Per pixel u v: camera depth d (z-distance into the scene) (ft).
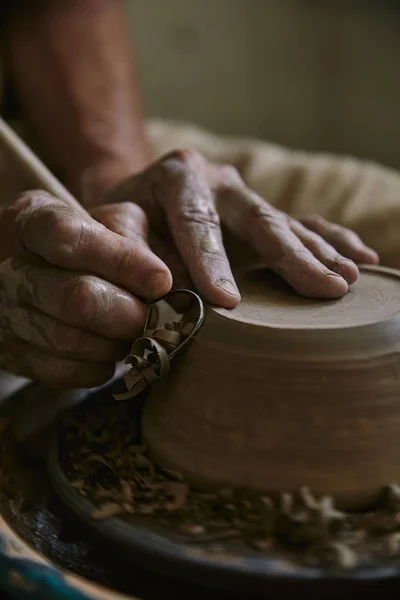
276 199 4.04
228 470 1.86
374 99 7.64
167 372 2.04
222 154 4.47
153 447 2.04
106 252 2.17
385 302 2.07
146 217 2.63
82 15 4.60
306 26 7.63
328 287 2.12
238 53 7.74
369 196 3.92
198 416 1.94
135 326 2.21
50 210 2.25
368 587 1.61
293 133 8.06
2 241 2.43
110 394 2.51
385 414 1.84
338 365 1.85
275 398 1.85
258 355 1.89
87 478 2.05
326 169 4.15
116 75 4.48
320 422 1.82
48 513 2.10
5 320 2.43
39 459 2.36
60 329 2.27
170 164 2.73
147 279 2.18
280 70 7.84
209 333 2.00
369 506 1.80
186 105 7.80
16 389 2.91
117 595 1.69
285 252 2.27
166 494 1.91
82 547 1.95
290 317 1.98
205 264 2.22
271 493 1.81
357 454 1.80
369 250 2.60
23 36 4.54
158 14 7.40
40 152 4.42
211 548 1.71
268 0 7.57
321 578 1.60
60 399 2.65
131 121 4.30
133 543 1.77
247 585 1.65
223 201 2.59
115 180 3.73
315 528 1.67
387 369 1.87
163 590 1.79
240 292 2.21
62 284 2.19
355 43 7.54
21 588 1.77
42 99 4.38
